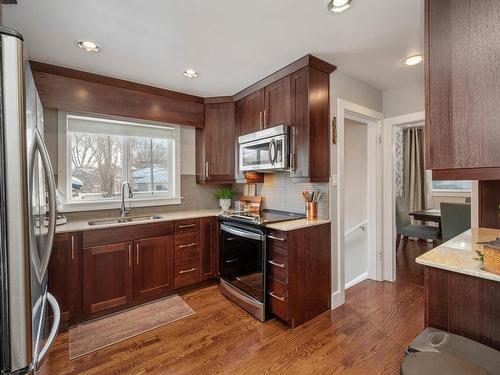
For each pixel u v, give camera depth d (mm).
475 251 1360
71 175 2725
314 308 2307
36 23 1706
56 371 1676
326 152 2395
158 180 3320
